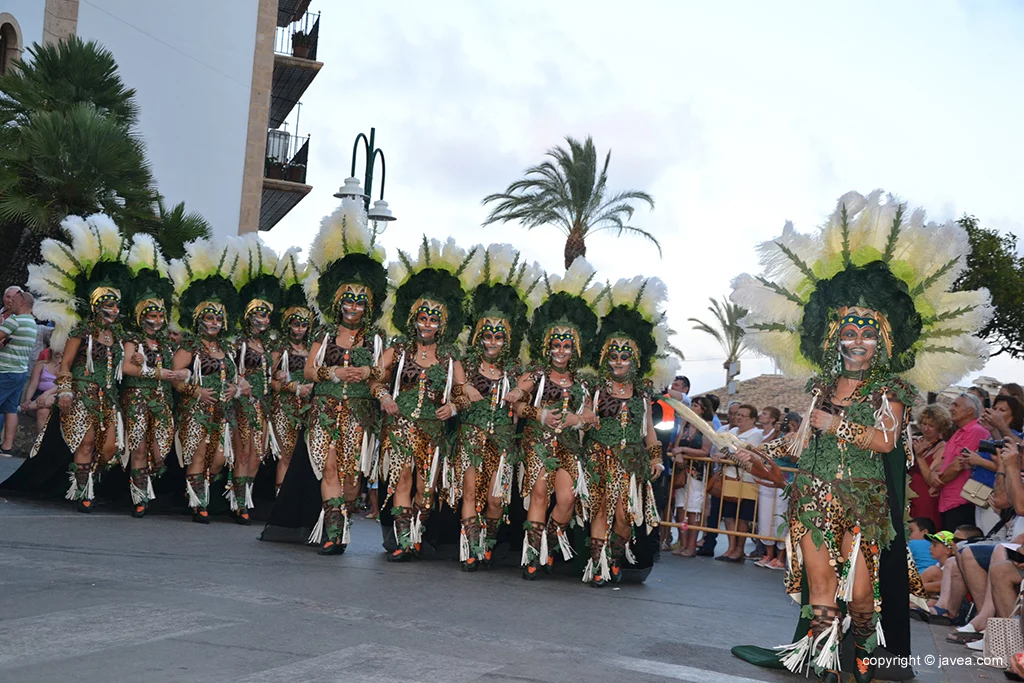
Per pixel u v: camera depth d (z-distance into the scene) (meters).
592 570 7.62
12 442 12.22
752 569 10.10
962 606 6.88
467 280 7.87
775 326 5.34
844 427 4.83
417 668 4.18
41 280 8.83
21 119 14.69
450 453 7.76
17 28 17.48
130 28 21.58
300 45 28.38
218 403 9.39
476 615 5.65
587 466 7.57
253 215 23.17
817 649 4.79
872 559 4.79
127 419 9.06
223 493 9.99
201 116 22.59
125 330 9.23
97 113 14.33
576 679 4.25
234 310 9.71
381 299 7.86
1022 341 26.53
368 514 11.45
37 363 12.57
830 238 5.19
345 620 5.09
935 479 7.82
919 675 5.16
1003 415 7.53
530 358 7.79
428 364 7.73
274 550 7.66
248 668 3.97
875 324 4.95
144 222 14.68
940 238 5.08
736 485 10.84
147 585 5.58
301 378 9.89
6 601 4.86
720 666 4.89
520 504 8.38
